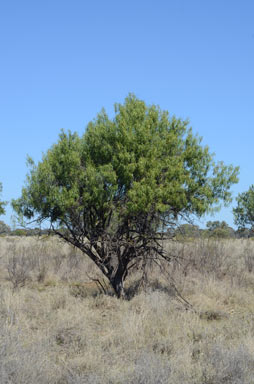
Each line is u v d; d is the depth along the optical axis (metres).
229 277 13.68
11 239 30.33
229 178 10.78
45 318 8.73
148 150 10.37
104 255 11.09
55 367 5.81
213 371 5.61
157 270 13.91
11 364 5.26
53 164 10.58
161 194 9.95
